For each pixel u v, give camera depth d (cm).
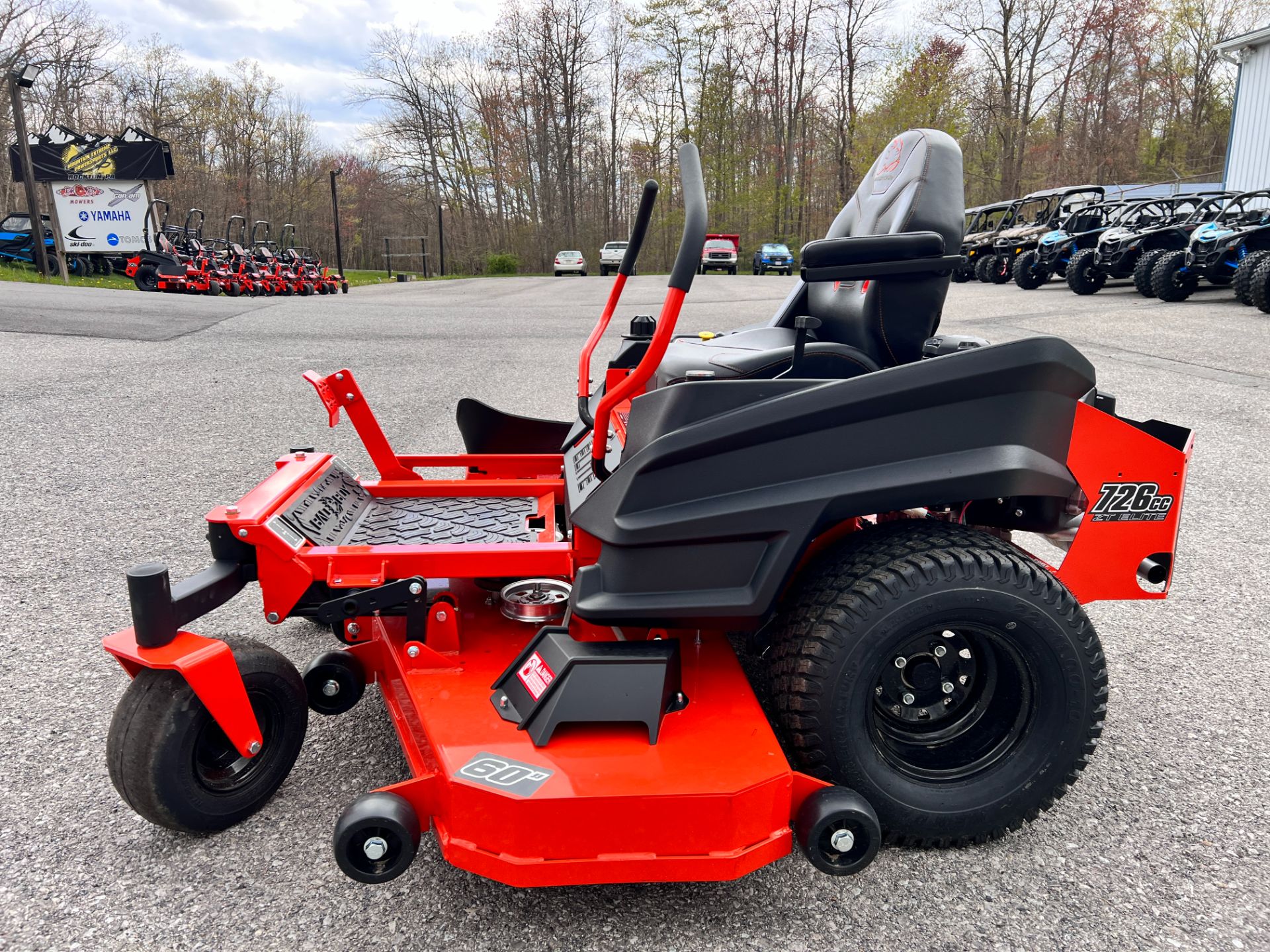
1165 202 1530
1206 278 1296
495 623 240
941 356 193
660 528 187
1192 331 1047
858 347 254
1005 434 188
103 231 2066
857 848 180
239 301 1653
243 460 519
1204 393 709
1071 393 190
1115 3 4212
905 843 204
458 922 182
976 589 184
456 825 173
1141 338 1002
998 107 4556
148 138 2022
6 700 264
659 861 170
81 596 333
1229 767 239
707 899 189
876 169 285
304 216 5284
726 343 270
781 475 187
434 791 178
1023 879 196
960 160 254
